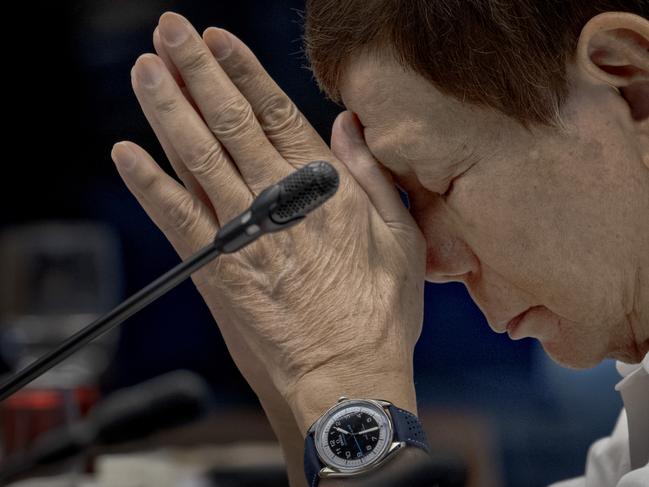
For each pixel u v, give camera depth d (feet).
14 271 22.07
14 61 31.55
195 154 10.57
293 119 10.82
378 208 10.85
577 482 13.16
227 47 10.64
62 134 31.76
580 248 9.98
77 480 18.25
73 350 9.79
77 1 30.94
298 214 9.20
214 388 30.48
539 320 10.77
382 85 10.09
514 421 28.86
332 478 10.09
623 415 12.81
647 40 9.48
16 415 18.52
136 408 14.44
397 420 10.18
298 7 28.60
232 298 10.71
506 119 9.79
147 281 30.83
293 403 10.58
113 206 31.58
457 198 10.21
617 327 10.49
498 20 9.50
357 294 10.58
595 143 9.74
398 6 9.74
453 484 10.07
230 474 19.07
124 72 31.35
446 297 29.71
